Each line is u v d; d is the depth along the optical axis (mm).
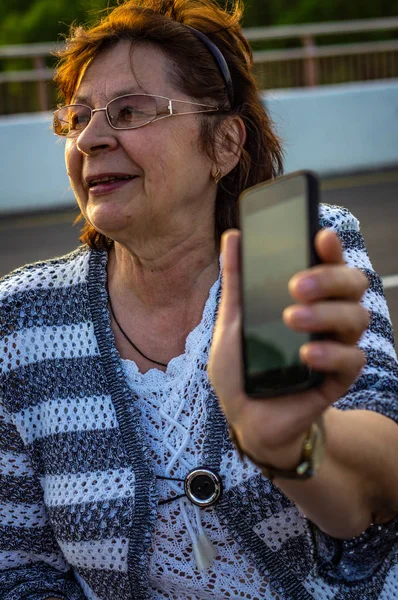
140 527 1739
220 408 1725
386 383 1602
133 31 1810
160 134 1766
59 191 11016
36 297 1927
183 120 1790
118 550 1765
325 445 1207
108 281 1933
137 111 1771
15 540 1995
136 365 1836
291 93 11891
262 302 1113
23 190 10898
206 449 1711
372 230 8672
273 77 11984
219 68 1841
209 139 1814
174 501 1744
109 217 1775
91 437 1812
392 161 12484
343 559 1602
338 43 20125
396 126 12492
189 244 1833
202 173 1824
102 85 1797
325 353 1051
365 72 12320
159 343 1854
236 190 1901
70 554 1840
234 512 1692
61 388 1857
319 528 1573
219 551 1741
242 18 1932
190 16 1886
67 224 9859
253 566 1733
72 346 1873
